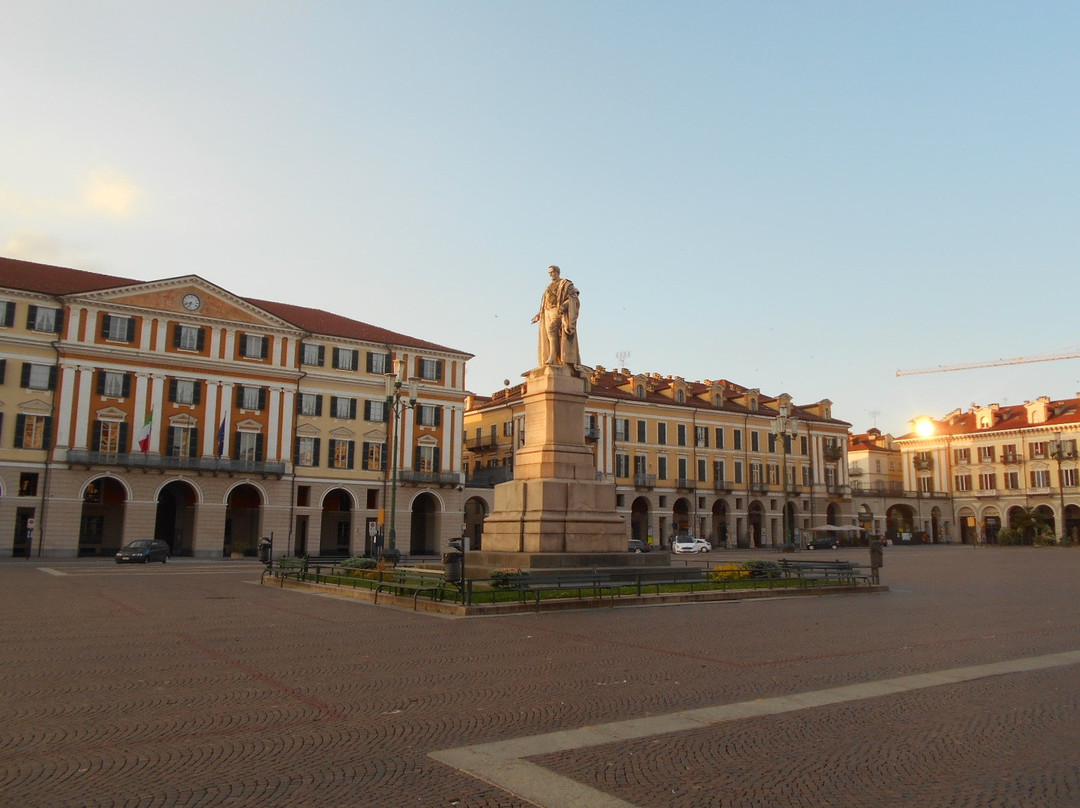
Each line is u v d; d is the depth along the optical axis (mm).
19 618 17828
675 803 6383
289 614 18500
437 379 69625
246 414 61000
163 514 62750
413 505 69750
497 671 11547
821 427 91188
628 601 19844
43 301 54719
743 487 84188
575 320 25562
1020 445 98812
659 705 9500
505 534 24406
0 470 52406
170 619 17594
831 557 57125
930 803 6422
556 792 6598
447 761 7379
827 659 12562
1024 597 23531
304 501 63438
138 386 57219
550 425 24500
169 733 8258
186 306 59438
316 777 6922
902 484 111312
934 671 11648
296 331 63406
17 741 7938
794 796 6559
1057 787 6777
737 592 21766
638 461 78438
